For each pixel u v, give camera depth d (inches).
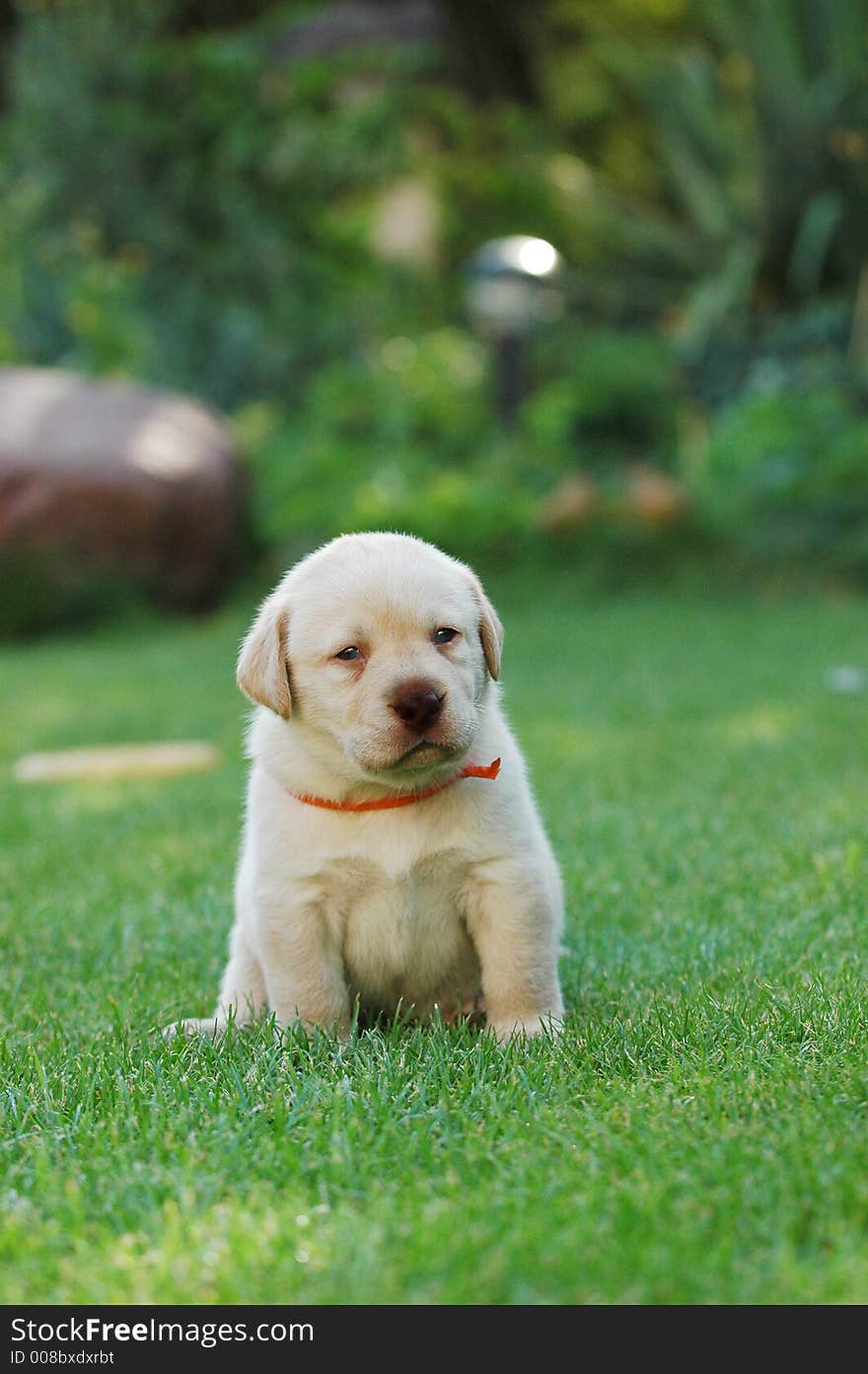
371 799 142.9
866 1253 91.4
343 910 146.3
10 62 947.3
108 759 328.2
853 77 780.6
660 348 826.2
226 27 1040.2
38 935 197.0
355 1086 126.0
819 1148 105.6
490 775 143.3
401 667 136.4
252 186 906.7
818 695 377.4
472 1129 115.5
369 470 714.2
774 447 666.8
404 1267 92.0
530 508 651.5
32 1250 97.7
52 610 586.9
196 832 261.3
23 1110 125.6
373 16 1084.5
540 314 863.7
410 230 976.9
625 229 904.3
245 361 820.0
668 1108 116.5
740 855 218.5
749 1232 94.8
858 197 794.2
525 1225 95.7
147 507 597.6
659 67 884.0
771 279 833.5
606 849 229.1
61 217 845.8
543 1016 144.7
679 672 430.9
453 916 148.3
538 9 1027.3
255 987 157.9
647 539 624.1
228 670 479.5
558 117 1016.9
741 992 152.3
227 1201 105.0
